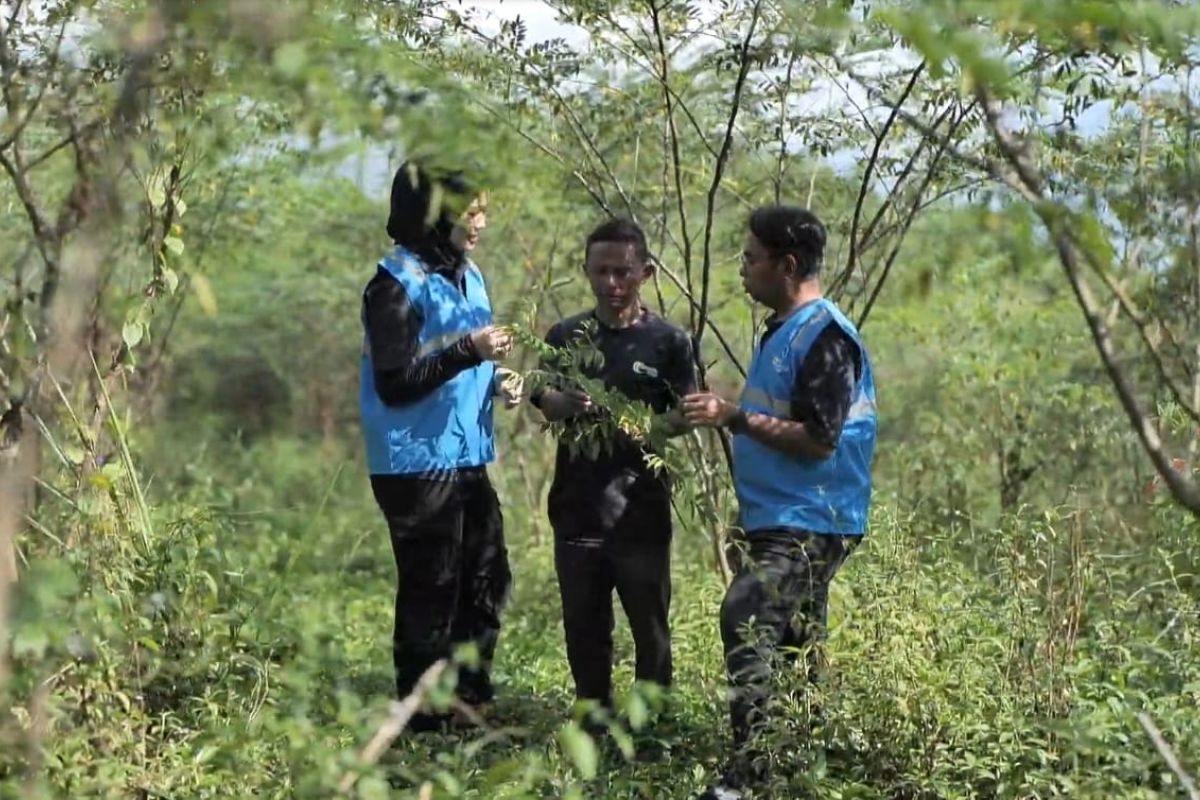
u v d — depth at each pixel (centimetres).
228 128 497
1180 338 485
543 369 584
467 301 633
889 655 548
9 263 562
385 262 618
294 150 479
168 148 529
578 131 739
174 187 563
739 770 530
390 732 383
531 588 952
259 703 520
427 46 630
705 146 748
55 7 499
